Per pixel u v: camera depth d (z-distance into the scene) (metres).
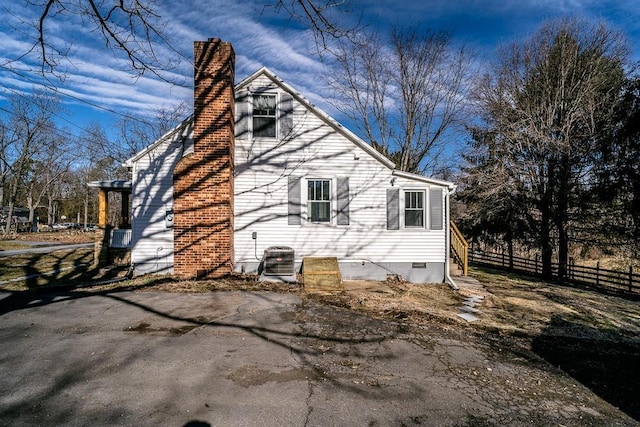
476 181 19.39
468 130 20.53
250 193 11.72
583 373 5.59
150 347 5.48
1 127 37.06
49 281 10.23
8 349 5.27
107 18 5.61
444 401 4.32
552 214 17.34
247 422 3.64
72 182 57.97
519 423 3.97
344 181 12.04
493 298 10.51
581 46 17.66
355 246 12.00
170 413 3.75
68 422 3.52
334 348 5.80
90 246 23.38
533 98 18.34
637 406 4.59
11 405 3.79
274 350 5.58
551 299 11.06
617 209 15.37
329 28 5.80
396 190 12.17
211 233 10.52
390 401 4.23
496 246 22.05
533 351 6.43
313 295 9.31
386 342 6.23
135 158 11.48
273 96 12.03
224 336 6.08
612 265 19.86
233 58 11.28
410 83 24.53
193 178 10.48
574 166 16.52
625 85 15.95
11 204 37.56
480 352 6.11
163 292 8.86
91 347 5.41
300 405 4.02
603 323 8.59
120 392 4.13
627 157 14.63
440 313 8.38
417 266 12.20
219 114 10.67
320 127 12.05
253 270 11.59
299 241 11.80
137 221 11.44
